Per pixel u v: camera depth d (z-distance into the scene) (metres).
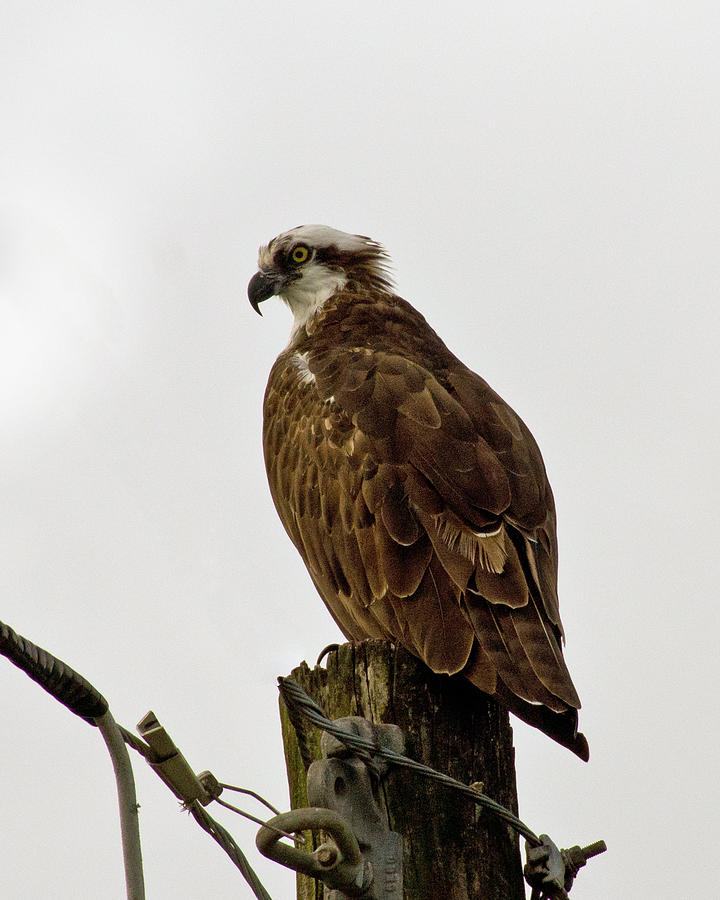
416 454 11.86
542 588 10.80
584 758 9.65
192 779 7.48
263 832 8.01
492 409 12.73
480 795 8.82
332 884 8.18
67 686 6.82
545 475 12.85
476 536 10.98
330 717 9.81
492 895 9.08
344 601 12.26
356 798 8.68
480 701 10.07
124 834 6.94
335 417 12.73
